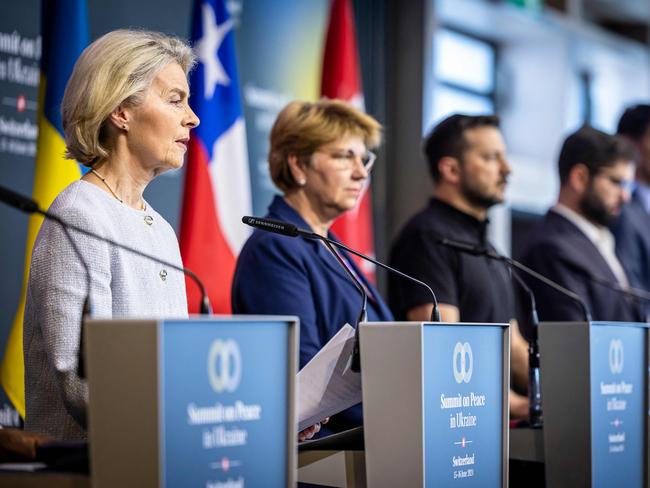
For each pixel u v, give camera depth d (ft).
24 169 17.80
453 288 17.69
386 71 27.45
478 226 18.63
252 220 10.96
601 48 34.22
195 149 19.31
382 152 27.04
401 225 27.32
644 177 28.22
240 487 7.59
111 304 9.90
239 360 7.66
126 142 10.89
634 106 28.37
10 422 16.87
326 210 15.15
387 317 14.64
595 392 11.77
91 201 10.19
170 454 7.13
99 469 7.09
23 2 17.87
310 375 9.77
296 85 24.44
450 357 9.52
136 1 20.70
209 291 19.04
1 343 17.43
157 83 10.93
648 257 27.86
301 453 10.32
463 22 31.32
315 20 24.95
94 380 7.15
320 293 14.06
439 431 9.32
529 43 33.12
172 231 11.41
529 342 13.55
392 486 9.08
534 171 30.32
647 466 12.57
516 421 13.97
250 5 23.41
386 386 9.18
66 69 16.16
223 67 19.79
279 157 15.25
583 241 21.49
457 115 18.94
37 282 9.65
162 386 7.04
